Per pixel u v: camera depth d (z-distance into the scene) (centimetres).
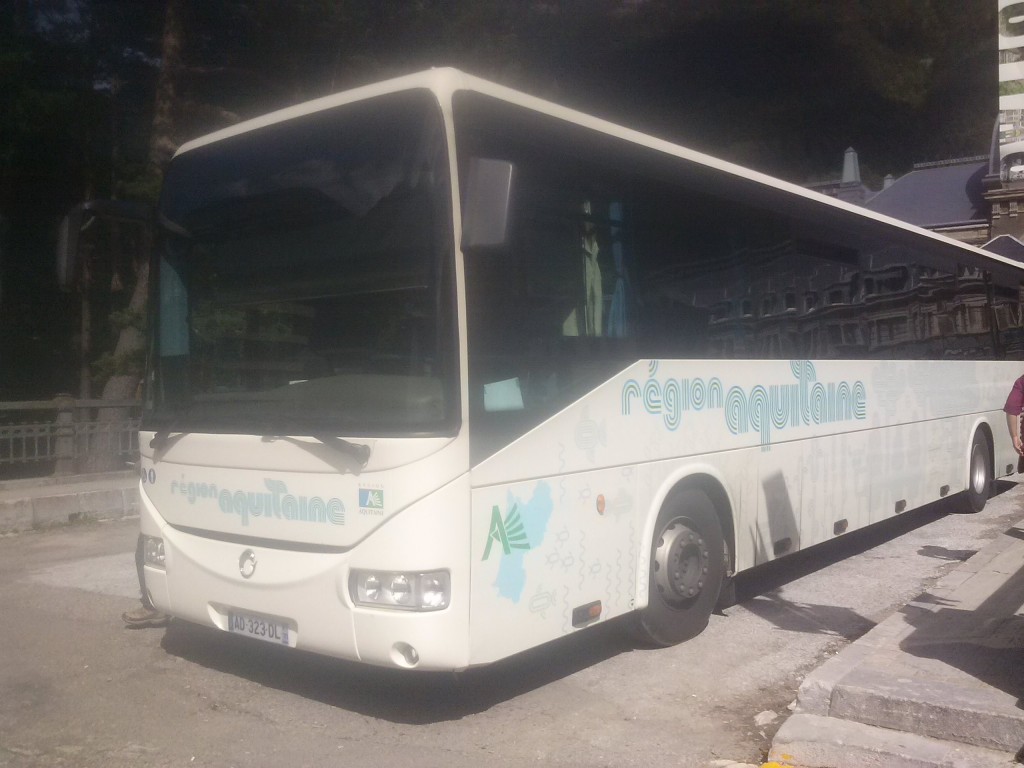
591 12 2919
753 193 777
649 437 628
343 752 491
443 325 494
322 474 512
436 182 504
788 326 813
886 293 1006
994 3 4334
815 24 3997
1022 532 962
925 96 4634
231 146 595
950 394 1158
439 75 516
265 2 1766
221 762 479
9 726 528
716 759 487
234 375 566
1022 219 4512
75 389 2292
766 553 764
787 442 798
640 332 629
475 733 517
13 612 766
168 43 1783
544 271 557
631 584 611
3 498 1182
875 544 1056
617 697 573
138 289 1797
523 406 532
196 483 576
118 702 562
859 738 486
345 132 543
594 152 608
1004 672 538
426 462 486
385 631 485
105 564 958
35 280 2183
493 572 508
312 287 541
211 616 566
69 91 1873
